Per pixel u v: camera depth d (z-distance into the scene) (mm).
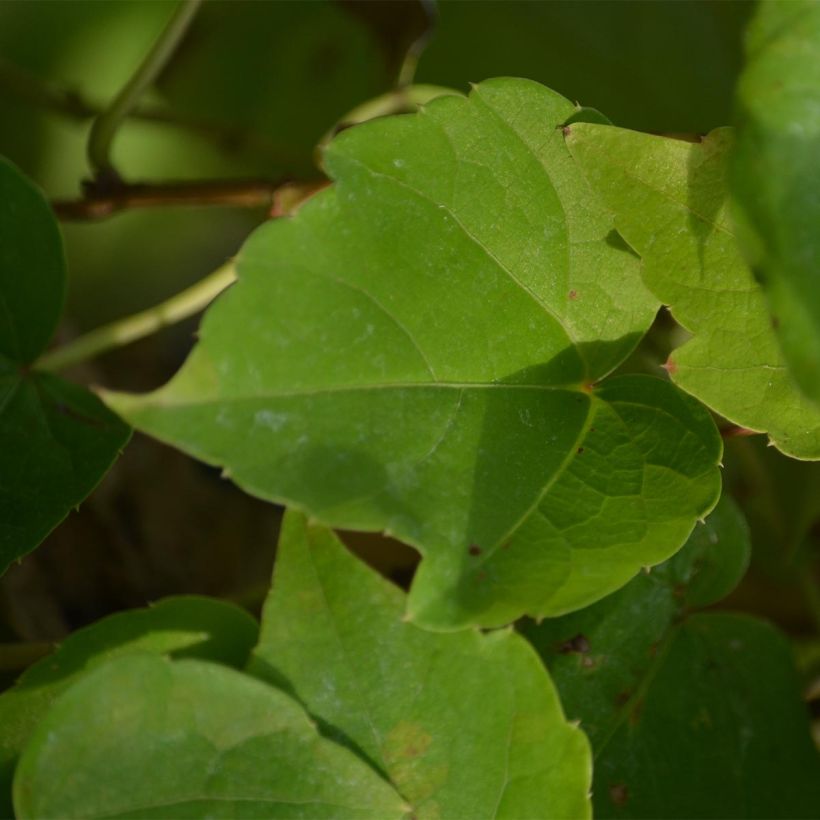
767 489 524
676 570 466
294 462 412
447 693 434
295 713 426
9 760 432
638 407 435
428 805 430
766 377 433
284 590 434
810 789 465
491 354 430
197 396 409
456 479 423
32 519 436
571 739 433
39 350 447
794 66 397
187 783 422
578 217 433
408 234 426
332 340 419
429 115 428
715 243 429
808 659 519
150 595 547
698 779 458
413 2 535
